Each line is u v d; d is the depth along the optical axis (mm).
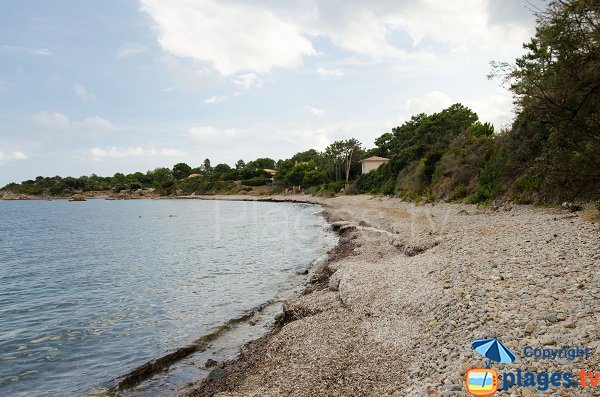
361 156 104938
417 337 8273
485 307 8203
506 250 12453
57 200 161500
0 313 15055
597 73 8906
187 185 150250
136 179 177000
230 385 8391
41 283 20531
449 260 13070
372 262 17750
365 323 10133
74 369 10102
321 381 7379
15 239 41781
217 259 25781
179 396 8391
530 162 24359
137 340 11930
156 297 16750
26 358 10836
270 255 26359
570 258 10164
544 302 7742
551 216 17219
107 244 36406
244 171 143875
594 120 9656
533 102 9984
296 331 10609
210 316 13906
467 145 39906
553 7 9109
